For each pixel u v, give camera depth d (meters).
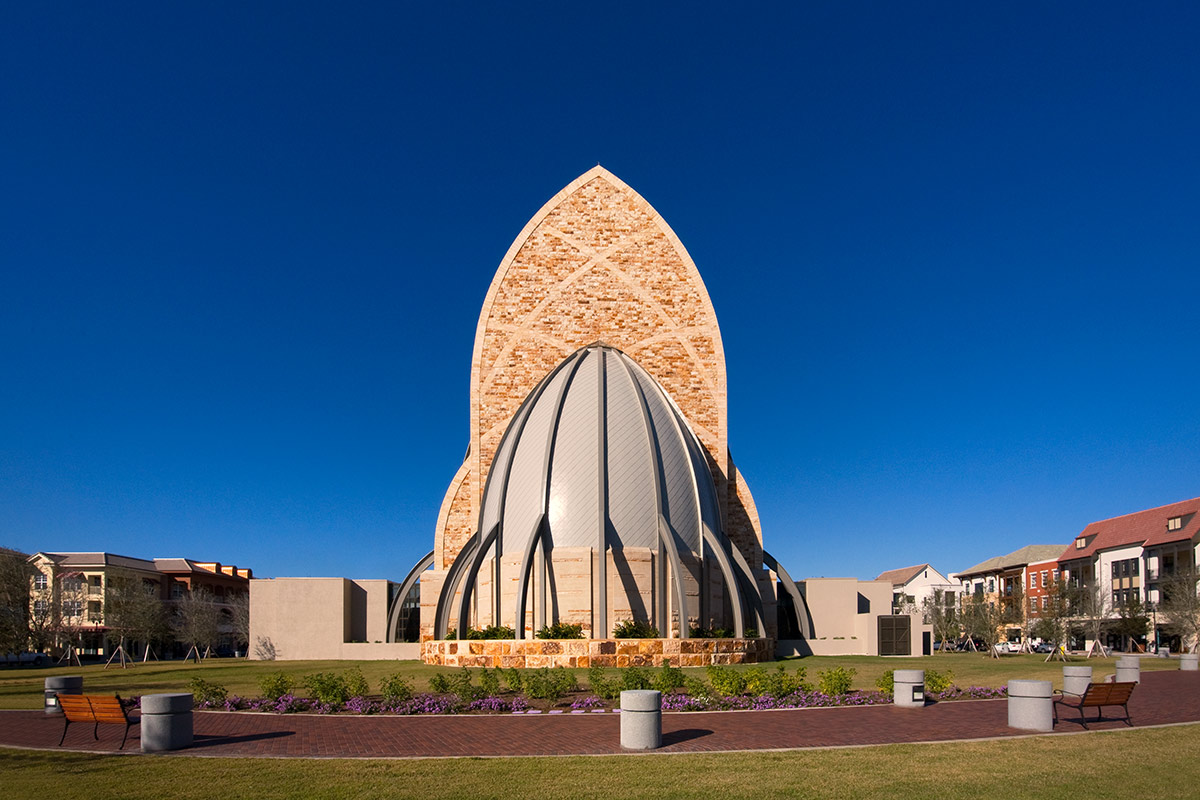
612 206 47.03
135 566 83.06
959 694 23.31
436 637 38.97
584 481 36.78
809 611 47.88
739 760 13.85
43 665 64.75
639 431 38.38
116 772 13.22
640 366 43.72
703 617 37.19
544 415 39.91
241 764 13.78
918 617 43.78
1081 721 17.91
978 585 97.94
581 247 46.44
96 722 16.41
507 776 12.73
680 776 12.70
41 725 19.06
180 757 14.48
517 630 33.62
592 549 34.94
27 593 55.94
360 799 11.38
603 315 45.75
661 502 36.72
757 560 43.75
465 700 21.09
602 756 14.24
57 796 11.65
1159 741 15.57
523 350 45.19
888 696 22.44
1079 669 21.67
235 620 83.75
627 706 15.33
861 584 49.78
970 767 13.27
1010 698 17.66
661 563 35.69
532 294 45.84
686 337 45.69
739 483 44.62
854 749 14.76
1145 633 65.75
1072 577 79.19
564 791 11.80
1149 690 26.02
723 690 22.48
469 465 44.31
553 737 16.67
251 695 24.55
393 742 16.16
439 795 11.59
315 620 47.25
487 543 37.34
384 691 21.72
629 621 34.53
